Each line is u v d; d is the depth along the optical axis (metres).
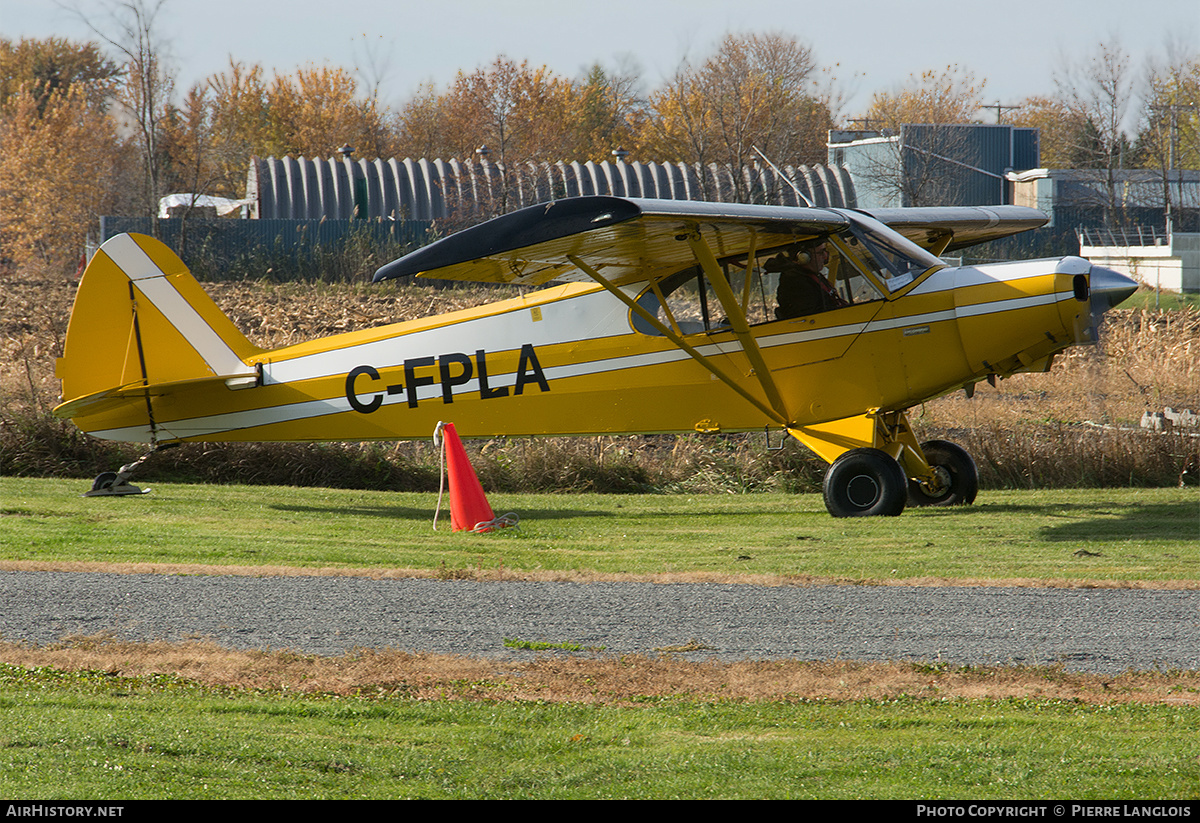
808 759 12.39
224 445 42.66
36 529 28.23
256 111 185.75
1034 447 41.12
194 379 34.34
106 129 159.50
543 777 11.89
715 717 13.85
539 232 25.50
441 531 30.12
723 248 31.42
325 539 27.97
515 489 41.50
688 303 32.66
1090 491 37.75
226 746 12.72
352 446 43.81
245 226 103.38
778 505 35.34
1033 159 130.75
